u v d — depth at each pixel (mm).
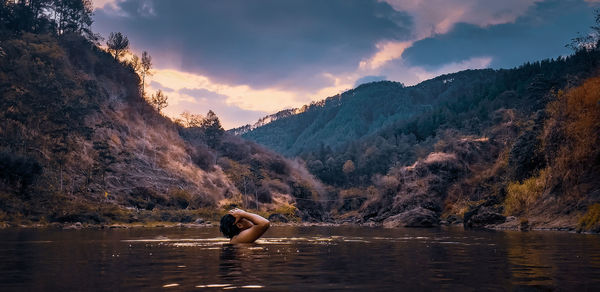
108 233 20641
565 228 23531
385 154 148000
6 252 8734
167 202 63562
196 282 4742
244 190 85562
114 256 7754
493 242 12367
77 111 64500
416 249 9648
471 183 63594
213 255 7934
